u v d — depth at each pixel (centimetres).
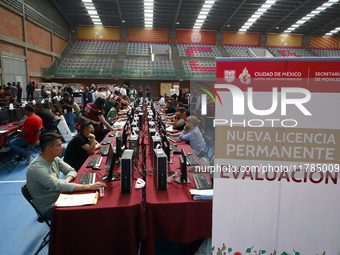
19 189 364
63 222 180
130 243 184
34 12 1498
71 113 741
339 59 110
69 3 1808
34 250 232
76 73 1766
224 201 122
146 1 1773
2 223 276
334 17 2128
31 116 443
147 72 1894
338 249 120
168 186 223
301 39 2511
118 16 2012
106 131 534
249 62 114
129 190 208
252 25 2261
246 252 124
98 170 265
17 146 441
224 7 1895
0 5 1145
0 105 747
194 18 2073
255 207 121
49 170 217
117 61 2084
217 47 2361
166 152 279
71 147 320
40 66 1630
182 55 2227
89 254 185
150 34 2298
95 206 185
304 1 1788
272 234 122
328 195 118
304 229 120
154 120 643
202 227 194
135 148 297
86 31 2209
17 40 1302
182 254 213
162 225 192
